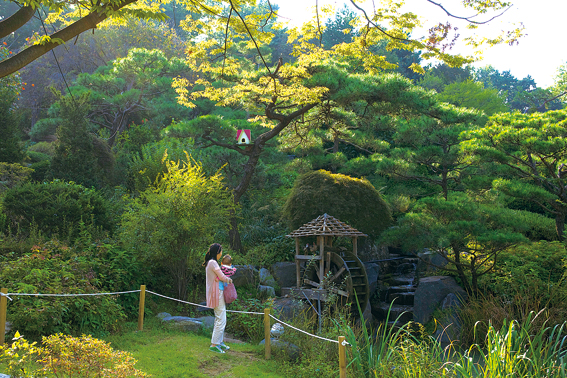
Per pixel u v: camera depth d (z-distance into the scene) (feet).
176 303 33.40
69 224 37.50
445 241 35.50
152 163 51.55
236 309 31.60
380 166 49.96
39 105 107.55
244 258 44.96
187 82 42.42
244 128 55.06
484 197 45.83
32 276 24.09
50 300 22.95
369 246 51.11
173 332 26.73
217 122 51.80
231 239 47.55
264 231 52.26
